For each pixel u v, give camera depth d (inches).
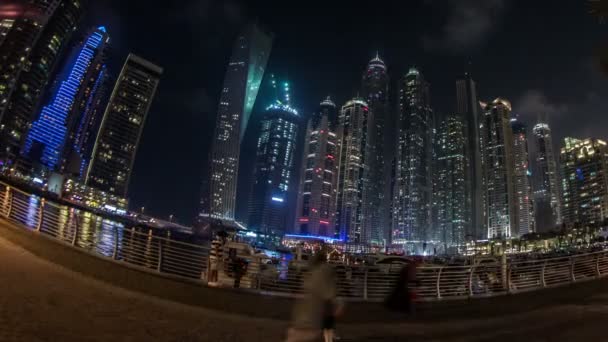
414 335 452.4
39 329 317.4
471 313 597.0
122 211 7573.8
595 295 784.9
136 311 426.9
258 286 625.3
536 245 5585.6
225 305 504.7
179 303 500.1
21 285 440.1
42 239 635.5
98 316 382.6
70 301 416.5
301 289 628.4
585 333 458.3
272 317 502.0
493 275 781.3
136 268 554.9
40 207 706.8
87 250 607.8
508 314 610.5
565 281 901.8
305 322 452.1
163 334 361.4
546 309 651.5
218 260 591.8
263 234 7785.4
